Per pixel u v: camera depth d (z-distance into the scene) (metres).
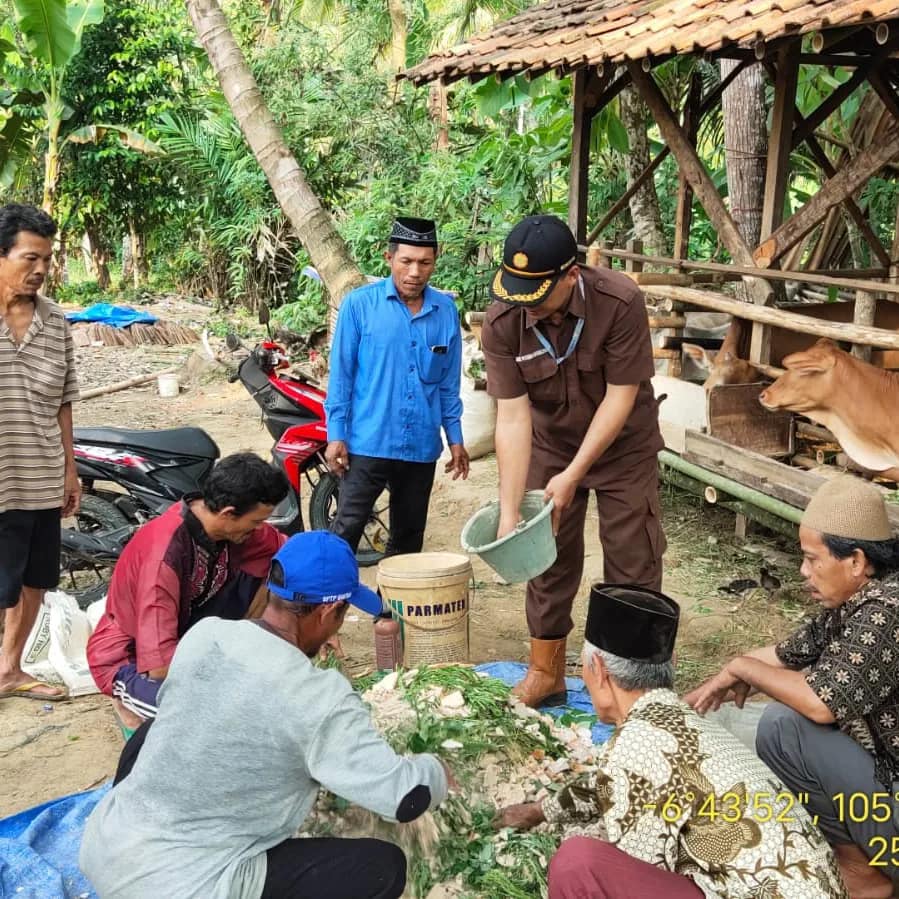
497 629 4.96
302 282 13.83
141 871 2.31
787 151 5.59
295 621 2.54
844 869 2.92
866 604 2.65
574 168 7.41
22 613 4.13
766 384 5.69
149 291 18.56
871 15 4.08
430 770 2.44
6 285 3.80
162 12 16.66
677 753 2.33
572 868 2.40
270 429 5.73
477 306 9.90
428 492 4.75
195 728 2.34
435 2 18.17
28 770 3.72
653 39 5.42
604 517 3.87
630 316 3.47
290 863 2.44
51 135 15.24
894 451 5.10
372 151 13.79
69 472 4.20
